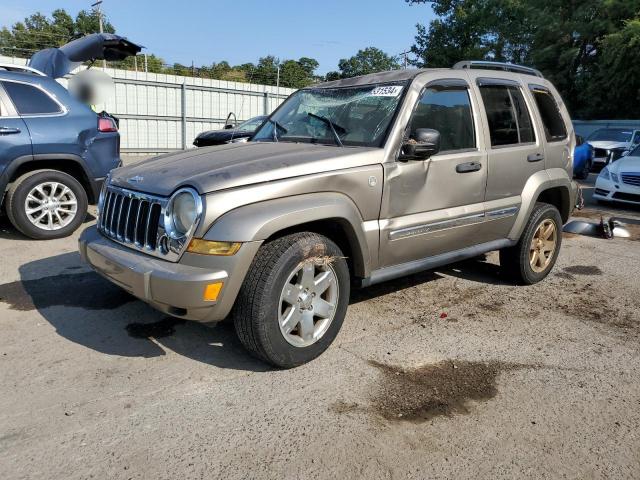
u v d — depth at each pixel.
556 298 4.93
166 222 3.10
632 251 6.80
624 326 4.31
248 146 4.02
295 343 3.32
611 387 3.32
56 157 6.14
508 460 2.59
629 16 27.91
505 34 31.98
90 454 2.53
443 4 32.59
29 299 4.44
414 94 3.94
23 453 2.52
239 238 2.95
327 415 2.90
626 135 18.89
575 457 2.62
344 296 3.54
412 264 4.05
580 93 30.05
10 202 5.97
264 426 2.79
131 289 3.17
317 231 3.59
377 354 3.65
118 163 6.81
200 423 2.80
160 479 2.38
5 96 5.89
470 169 4.24
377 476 2.45
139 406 2.94
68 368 3.33
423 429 2.81
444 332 4.07
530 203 4.88
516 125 4.80
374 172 3.59
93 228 3.84
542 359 3.68
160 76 20.98
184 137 21.08
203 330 3.92
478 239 4.54
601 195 10.58
